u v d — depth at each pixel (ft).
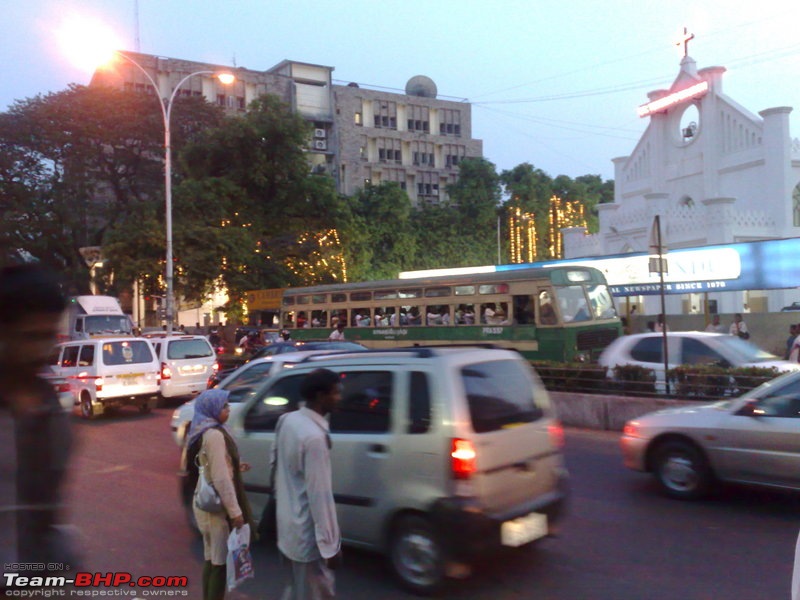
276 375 21.66
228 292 104.88
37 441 7.89
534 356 59.21
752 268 68.49
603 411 41.98
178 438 32.50
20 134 121.70
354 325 74.90
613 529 22.88
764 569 19.08
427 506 17.21
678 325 83.76
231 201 112.06
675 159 112.78
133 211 110.63
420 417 17.79
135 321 148.05
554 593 17.70
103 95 127.34
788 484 23.68
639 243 105.09
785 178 95.20
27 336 7.83
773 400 24.57
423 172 247.09
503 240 200.64
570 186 216.74
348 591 18.15
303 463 13.56
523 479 18.44
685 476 26.16
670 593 17.60
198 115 135.85
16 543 7.49
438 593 17.15
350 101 233.14
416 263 180.24
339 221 117.91
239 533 14.89
